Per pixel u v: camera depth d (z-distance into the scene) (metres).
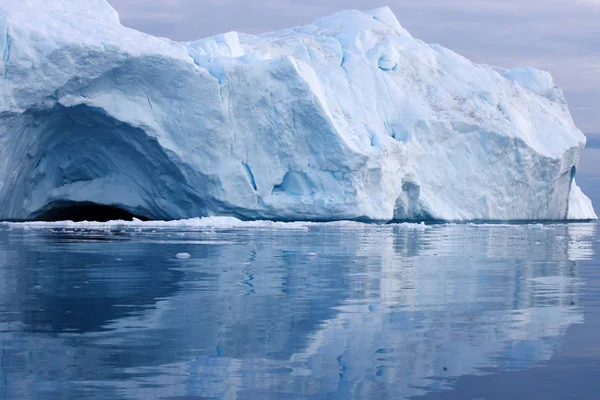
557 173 40.62
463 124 37.88
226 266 13.75
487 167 38.41
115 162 31.95
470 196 38.16
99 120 29.95
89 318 8.23
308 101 31.94
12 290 10.30
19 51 26.52
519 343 7.17
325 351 6.79
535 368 6.27
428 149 37.41
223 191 31.12
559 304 9.61
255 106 31.69
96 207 36.25
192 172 31.06
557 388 5.71
